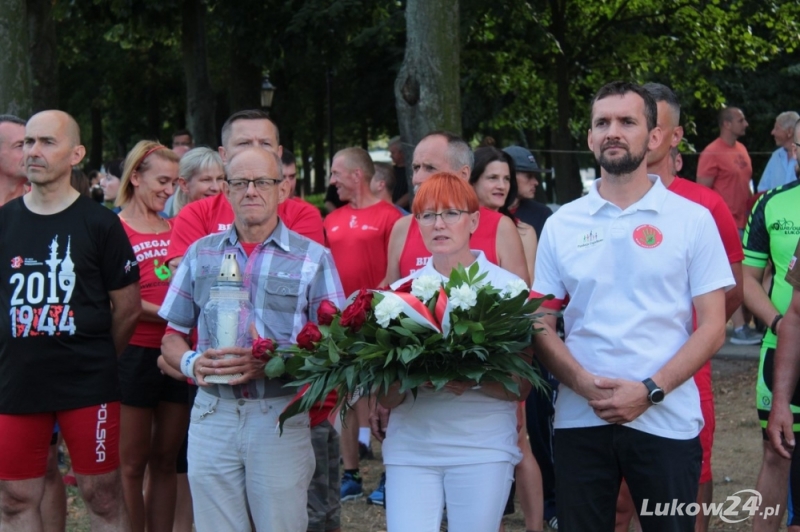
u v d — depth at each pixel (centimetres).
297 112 2508
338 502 437
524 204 570
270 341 346
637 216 333
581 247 338
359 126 2834
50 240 398
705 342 323
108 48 2452
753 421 768
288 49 1589
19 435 396
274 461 360
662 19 1912
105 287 409
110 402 406
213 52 2189
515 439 356
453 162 426
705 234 330
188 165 512
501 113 2098
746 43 1925
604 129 334
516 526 553
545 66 1923
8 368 394
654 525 332
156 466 474
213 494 365
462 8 1494
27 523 404
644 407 319
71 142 403
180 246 433
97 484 404
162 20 1597
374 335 319
